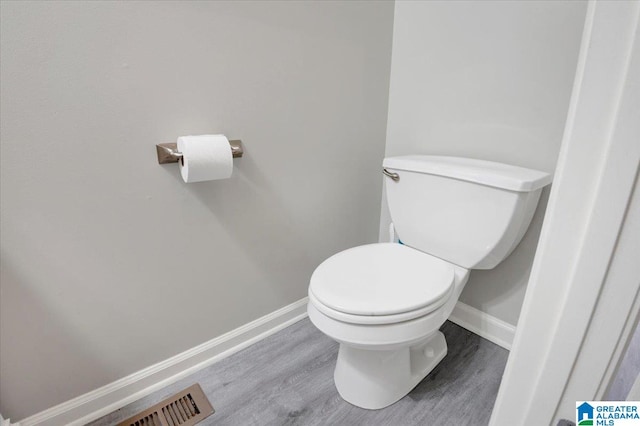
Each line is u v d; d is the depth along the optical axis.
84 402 0.93
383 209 1.58
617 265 0.32
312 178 1.25
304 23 1.05
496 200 0.94
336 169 1.32
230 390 1.06
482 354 1.23
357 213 1.48
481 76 1.11
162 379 1.06
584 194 0.32
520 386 0.43
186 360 1.10
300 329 1.35
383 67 1.34
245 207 1.09
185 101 0.89
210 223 1.03
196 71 0.88
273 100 1.06
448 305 0.90
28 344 0.81
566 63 0.93
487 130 1.14
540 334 0.39
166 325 1.03
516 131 1.07
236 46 0.94
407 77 1.32
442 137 1.27
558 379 0.39
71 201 0.79
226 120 0.97
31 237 0.75
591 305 0.34
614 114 0.29
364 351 0.95
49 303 0.81
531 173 0.96
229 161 0.85
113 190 0.83
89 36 0.72
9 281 0.75
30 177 0.72
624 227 0.31
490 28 1.06
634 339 0.36
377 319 0.78
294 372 1.13
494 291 1.26
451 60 1.17
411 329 0.80
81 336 0.88
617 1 0.27
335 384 1.08
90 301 0.87
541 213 1.06
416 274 0.93
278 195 1.17
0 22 0.63
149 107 0.84
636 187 0.29
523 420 0.44
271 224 1.18
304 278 1.37
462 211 1.03
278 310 1.32
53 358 0.85
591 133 0.31
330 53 1.15
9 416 0.83
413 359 1.13
